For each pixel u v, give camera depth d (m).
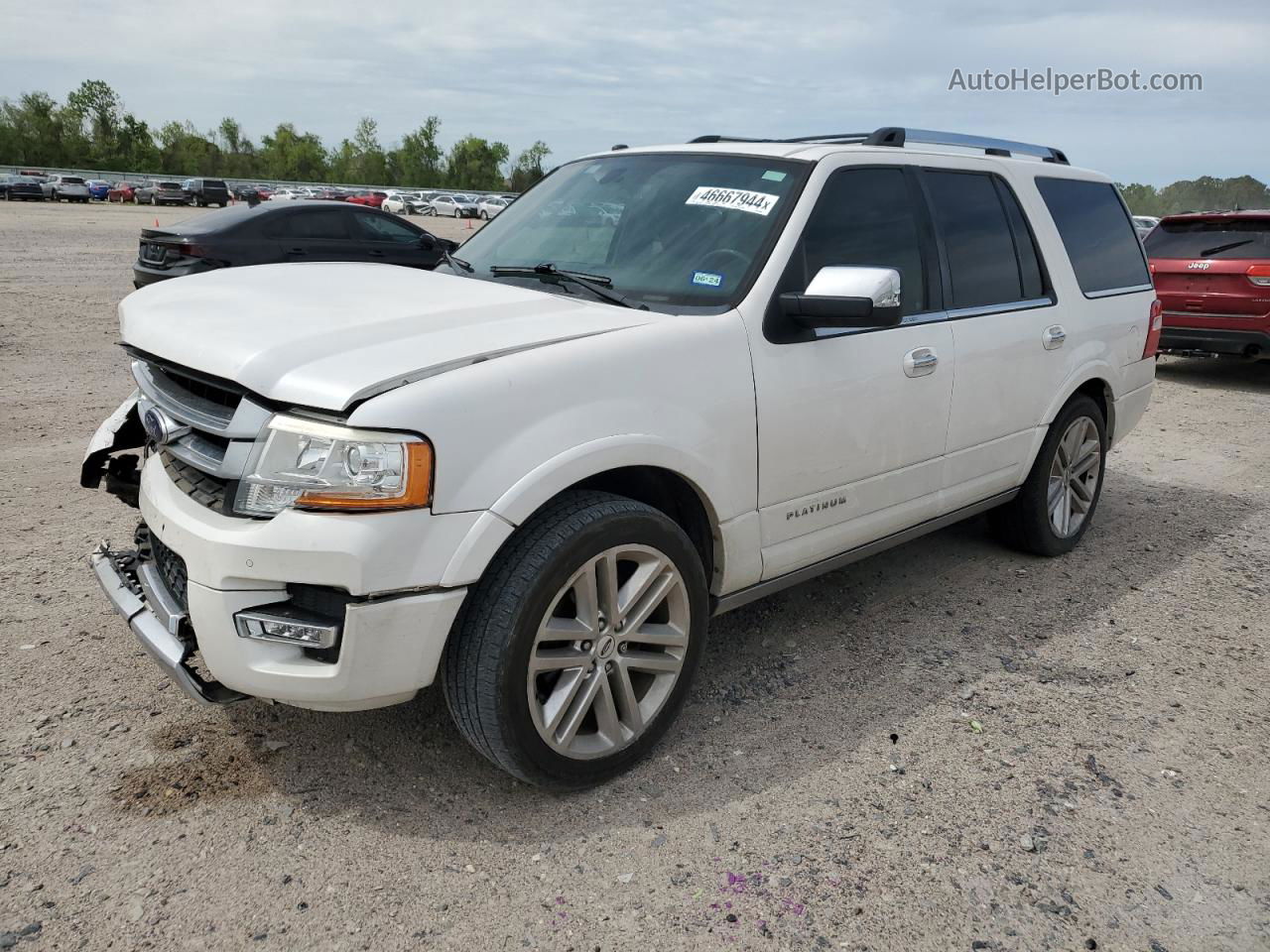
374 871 2.43
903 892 2.43
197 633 2.40
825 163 3.41
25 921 2.21
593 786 2.80
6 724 2.98
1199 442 7.53
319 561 2.25
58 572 4.08
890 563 4.71
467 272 3.60
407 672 2.40
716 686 3.43
